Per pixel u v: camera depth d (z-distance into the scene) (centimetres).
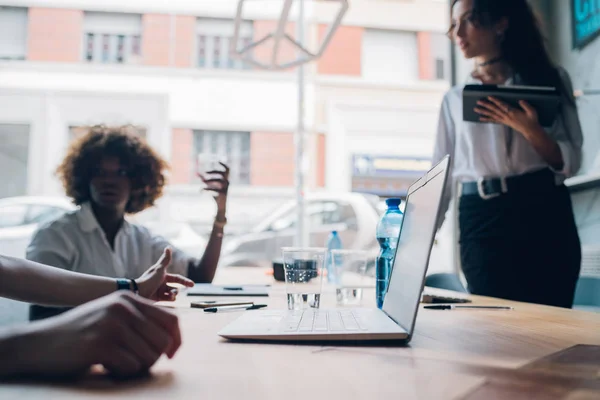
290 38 231
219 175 190
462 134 184
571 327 83
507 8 181
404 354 60
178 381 47
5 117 577
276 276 195
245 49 237
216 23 669
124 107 609
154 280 109
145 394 42
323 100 662
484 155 177
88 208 177
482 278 179
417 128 674
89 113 596
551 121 165
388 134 667
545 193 171
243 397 42
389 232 110
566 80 185
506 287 174
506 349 63
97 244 174
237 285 166
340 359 57
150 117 617
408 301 69
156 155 199
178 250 193
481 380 48
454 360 56
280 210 503
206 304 108
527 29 184
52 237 169
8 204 459
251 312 89
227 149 648
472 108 164
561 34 279
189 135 636
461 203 189
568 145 174
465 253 186
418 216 74
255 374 50
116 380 46
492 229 175
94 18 661
